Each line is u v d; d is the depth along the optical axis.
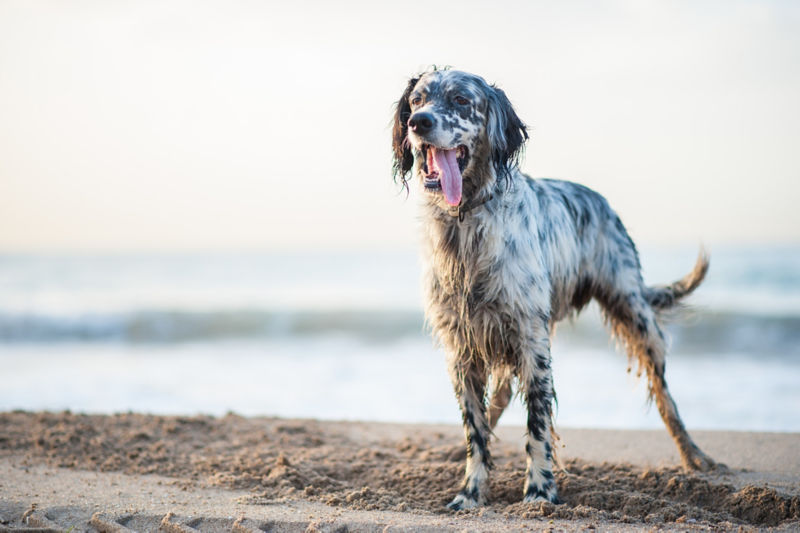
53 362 13.20
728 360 12.45
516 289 4.22
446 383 10.42
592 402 8.98
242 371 11.88
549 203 4.84
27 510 3.89
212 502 4.11
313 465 5.00
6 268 47.16
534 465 4.23
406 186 4.71
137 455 5.34
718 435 6.04
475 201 4.28
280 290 28.72
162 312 19.58
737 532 3.56
